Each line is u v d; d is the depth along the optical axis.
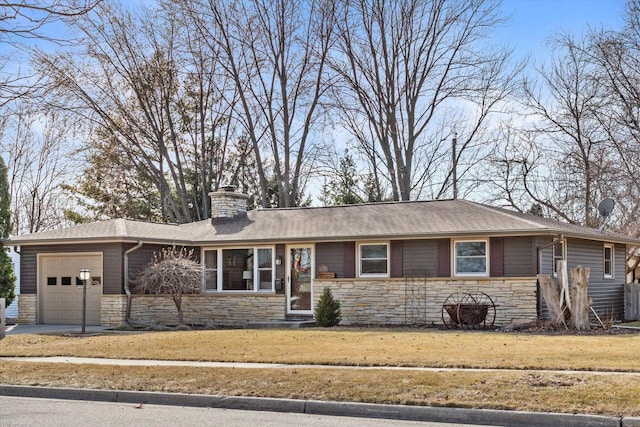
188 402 10.35
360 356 13.41
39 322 24.06
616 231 32.41
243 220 26.38
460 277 21.31
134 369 12.36
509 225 20.89
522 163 36.06
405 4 34.91
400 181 35.91
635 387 9.55
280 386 10.55
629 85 31.81
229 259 24.45
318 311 21.94
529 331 18.67
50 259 24.11
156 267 22.27
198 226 26.88
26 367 12.89
